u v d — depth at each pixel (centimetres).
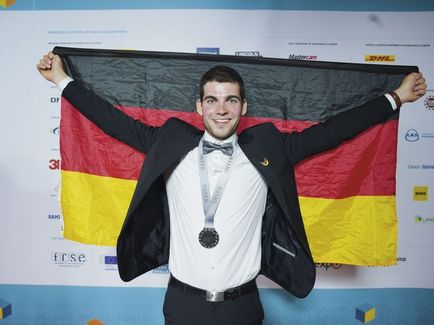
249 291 125
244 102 129
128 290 191
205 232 119
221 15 174
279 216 133
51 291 190
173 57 151
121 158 154
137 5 175
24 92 179
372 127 150
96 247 188
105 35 176
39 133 181
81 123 152
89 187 154
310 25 175
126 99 154
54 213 185
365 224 152
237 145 129
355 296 190
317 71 153
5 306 190
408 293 189
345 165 152
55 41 177
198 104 133
